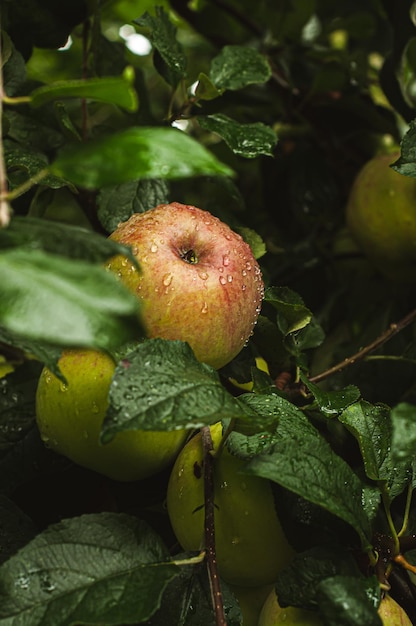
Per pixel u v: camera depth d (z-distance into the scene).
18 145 0.66
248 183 0.96
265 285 0.65
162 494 0.59
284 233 0.92
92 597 0.45
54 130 0.70
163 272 0.52
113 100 0.45
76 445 0.54
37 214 0.69
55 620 0.44
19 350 0.68
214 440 0.54
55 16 0.70
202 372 0.48
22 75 0.68
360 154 0.89
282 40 0.93
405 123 0.82
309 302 0.85
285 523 0.51
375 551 0.51
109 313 0.37
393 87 0.80
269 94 0.88
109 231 0.64
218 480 0.53
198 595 0.50
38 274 0.37
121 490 0.59
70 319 0.36
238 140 0.63
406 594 0.54
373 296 0.86
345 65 0.84
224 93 0.84
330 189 0.91
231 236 0.56
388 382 0.75
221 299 0.53
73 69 1.07
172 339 0.52
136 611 0.45
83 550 0.47
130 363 0.46
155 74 1.07
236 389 0.62
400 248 0.78
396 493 0.52
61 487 0.59
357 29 1.01
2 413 0.60
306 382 0.56
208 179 0.69
